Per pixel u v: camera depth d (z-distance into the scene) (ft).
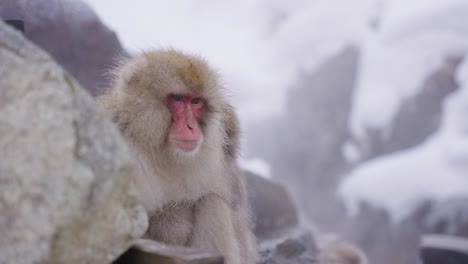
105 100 19.19
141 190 17.63
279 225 32.73
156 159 18.08
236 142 21.34
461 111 82.53
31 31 28.50
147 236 17.67
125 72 19.10
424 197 75.10
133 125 18.07
